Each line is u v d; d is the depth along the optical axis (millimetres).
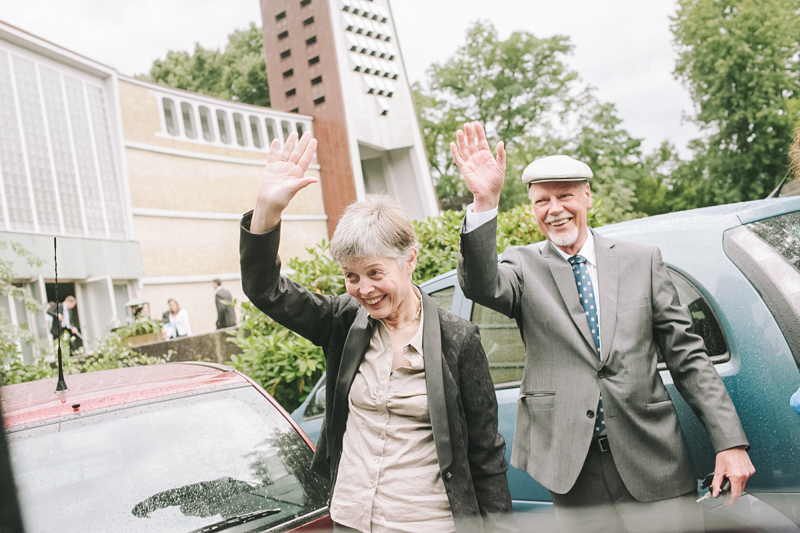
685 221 2701
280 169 2033
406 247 1995
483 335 3385
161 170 25844
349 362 2090
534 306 2543
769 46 36844
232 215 28328
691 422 2498
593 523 2342
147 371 3064
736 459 2117
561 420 2402
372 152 41188
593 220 6605
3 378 5891
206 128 30297
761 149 35969
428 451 1990
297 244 34281
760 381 2252
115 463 2234
